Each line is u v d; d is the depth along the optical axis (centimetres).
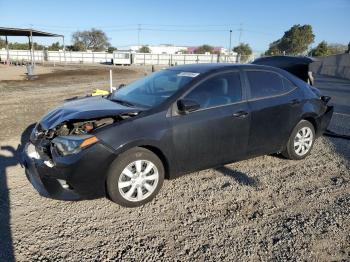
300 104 513
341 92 1595
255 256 299
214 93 427
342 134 722
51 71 3409
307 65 708
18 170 479
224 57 6944
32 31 3631
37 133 402
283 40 9175
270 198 409
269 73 495
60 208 375
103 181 359
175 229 339
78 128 369
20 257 291
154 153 388
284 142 511
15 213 361
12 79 2245
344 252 307
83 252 300
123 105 424
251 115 450
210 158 428
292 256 299
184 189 428
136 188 378
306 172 496
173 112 392
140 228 339
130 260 291
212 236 328
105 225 343
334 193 428
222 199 404
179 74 454
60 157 345
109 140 351
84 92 1513
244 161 533
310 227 346
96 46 10500
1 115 891
